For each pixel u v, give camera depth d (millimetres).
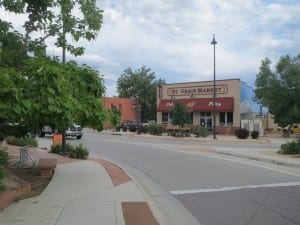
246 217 9422
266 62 29047
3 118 9867
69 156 22281
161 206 10727
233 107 60969
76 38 14125
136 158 24266
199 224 8875
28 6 13461
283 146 27359
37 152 23750
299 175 16828
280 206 10586
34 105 9664
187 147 33781
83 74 12391
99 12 14164
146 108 95125
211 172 17688
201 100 64312
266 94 26906
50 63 11172
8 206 9727
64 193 11578
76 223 8312
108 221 8508
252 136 49031
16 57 12680
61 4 13570
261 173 17344
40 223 8234
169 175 16859
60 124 10430
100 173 15945
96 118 12328
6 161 14273
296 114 25609
